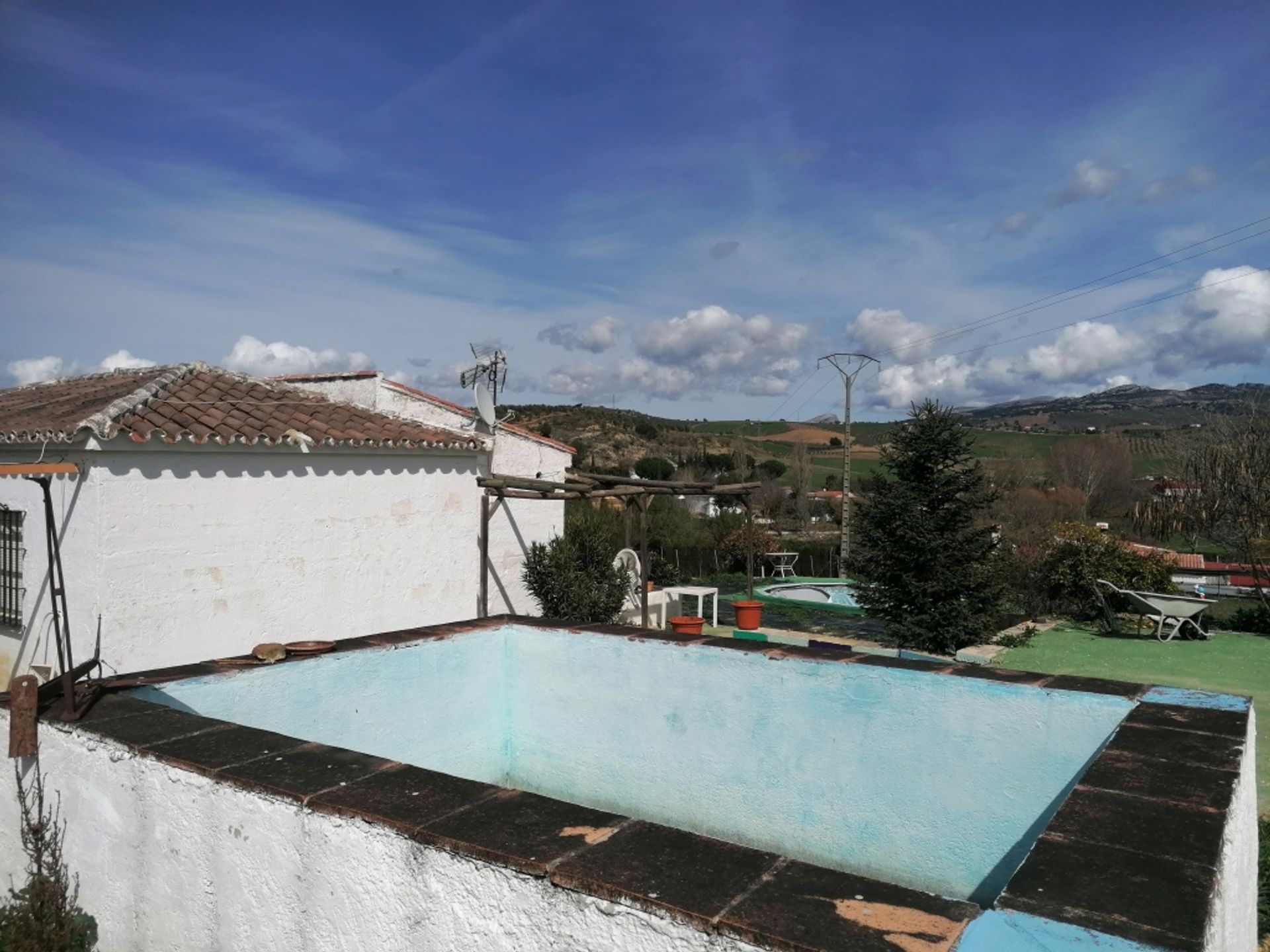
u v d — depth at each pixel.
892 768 3.46
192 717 2.90
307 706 3.77
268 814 2.19
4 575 8.34
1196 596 16.31
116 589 7.42
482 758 4.55
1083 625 15.33
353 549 9.42
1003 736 3.23
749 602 13.78
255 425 8.70
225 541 8.23
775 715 3.76
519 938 1.73
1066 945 1.44
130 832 2.58
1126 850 1.81
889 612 12.03
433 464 10.34
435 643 4.31
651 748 4.15
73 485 7.54
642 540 12.89
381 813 2.00
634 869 1.68
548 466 13.68
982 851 3.24
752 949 1.44
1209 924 1.50
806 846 3.66
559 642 4.49
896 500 11.84
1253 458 15.88
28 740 2.90
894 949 1.39
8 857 3.04
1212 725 2.74
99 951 2.69
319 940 2.08
